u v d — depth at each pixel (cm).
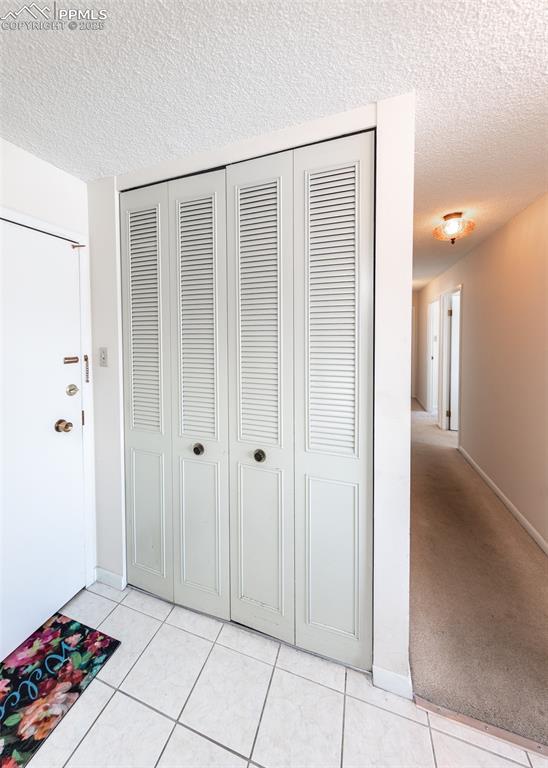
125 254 164
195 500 157
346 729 110
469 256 338
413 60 96
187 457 157
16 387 140
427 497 277
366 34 87
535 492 216
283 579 140
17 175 138
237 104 114
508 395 254
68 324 162
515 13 82
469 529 229
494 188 188
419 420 540
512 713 115
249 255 137
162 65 96
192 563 159
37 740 108
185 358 154
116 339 168
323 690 122
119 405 170
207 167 142
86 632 149
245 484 145
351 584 129
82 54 92
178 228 151
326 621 133
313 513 133
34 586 148
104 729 111
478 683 125
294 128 125
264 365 138
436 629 149
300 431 133
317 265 126
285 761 102
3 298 135
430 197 198
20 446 142
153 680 127
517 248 233
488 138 137
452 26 85
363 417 123
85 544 175
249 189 135
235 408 145
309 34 87
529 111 120
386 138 112
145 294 161
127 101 112
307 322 129
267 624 145
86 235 169
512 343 246
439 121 125
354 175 118
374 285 118
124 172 158
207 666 132
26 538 145
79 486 170
